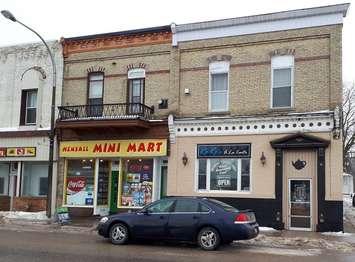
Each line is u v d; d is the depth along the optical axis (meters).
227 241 14.25
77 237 16.67
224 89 21.91
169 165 22.48
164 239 14.53
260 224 20.44
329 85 19.88
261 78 21.09
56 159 25.08
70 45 25.33
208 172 21.77
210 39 22.16
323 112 19.66
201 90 22.20
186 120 22.12
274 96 20.94
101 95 24.53
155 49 23.34
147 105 23.28
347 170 67.56
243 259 12.38
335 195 19.28
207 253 13.42
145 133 23.11
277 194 20.25
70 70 25.28
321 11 20.11
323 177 19.50
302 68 20.41
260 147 20.77
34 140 25.81
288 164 20.30
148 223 14.70
